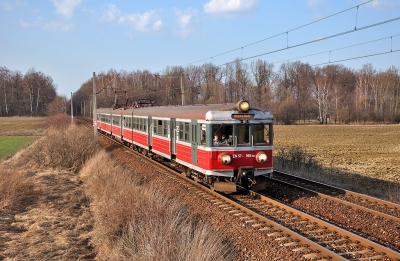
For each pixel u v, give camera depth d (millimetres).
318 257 7121
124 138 28406
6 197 12211
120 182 13078
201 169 12875
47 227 10094
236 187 13078
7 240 9000
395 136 43344
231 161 12273
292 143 35656
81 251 8516
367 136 43531
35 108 117312
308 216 9672
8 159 25594
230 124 12328
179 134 15477
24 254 8102
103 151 22797
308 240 7723
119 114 30344
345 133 48125
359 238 7848
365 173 19297
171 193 12977
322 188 14195
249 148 12445
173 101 62062
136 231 8508
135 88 61469
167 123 17312
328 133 48281
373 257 7062
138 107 26922
